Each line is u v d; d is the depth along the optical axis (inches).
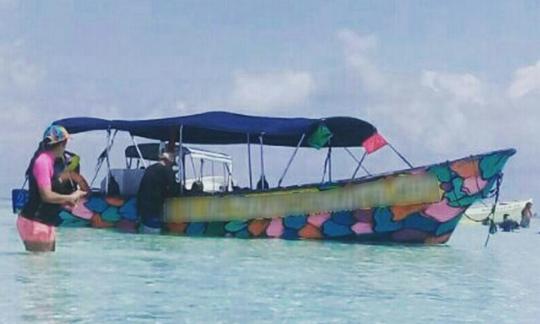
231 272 572.7
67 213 968.3
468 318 412.2
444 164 822.5
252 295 464.4
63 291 451.2
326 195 848.9
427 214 829.8
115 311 397.1
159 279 521.7
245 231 876.0
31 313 383.9
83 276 517.3
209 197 890.1
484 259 753.6
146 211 902.4
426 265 664.4
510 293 506.6
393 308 434.0
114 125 949.8
